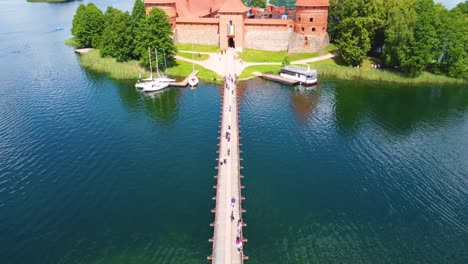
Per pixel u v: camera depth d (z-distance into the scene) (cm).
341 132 6919
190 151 6238
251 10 15600
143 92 8956
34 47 13375
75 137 6694
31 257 4116
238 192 4994
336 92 8962
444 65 9825
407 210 4903
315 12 11012
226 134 6394
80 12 13300
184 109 7900
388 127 7156
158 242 4325
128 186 5331
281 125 7150
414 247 4312
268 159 6031
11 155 6078
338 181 5491
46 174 5588
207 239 4378
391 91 9038
